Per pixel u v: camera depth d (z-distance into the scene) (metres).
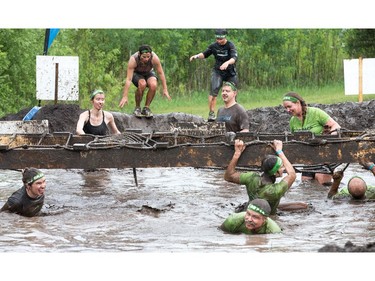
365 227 9.80
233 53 17.64
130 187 12.87
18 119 18.75
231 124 14.02
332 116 19.69
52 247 8.88
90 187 12.83
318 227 9.82
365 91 21.53
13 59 24.62
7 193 12.42
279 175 10.65
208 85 30.91
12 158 11.05
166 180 13.60
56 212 10.73
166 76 30.78
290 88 31.44
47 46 19.38
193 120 18.48
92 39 29.86
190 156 10.97
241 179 10.62
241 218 9.56
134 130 13.17
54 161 11.05
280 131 19.44
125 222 10.20
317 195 11.88
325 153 11.03
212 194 12.23
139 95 17.73
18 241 9.13
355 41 28.03
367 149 11.03
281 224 9.99
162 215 10.66
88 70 27.47
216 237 9.34
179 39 31.38
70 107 18.59
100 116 14.16
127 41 30.95
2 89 24.27
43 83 18.66
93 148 10.99
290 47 32.06
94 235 9.47
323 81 31.88
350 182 11.34
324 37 32.25
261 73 31.59
